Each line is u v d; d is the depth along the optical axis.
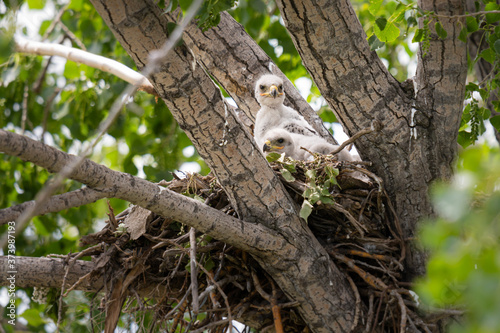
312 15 7.42
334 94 8.12
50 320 10.91
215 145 6.92
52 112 15.20
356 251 8.13
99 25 14.53
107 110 14.41
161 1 6.50
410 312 7.59
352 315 7.91
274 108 11.18
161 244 7.71
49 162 5.68
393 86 8.27
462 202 3.35
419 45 8.55
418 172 8.23
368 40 8.30
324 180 8.07
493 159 3.37
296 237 7.60
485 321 2.91
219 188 8.08
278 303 7.87
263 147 10.31
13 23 7.30
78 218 13.55
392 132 8.20
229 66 10.87
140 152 14.50
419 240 7.94
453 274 3.25
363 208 8.16
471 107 9.43
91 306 7.99
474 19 8.52
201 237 7.78
